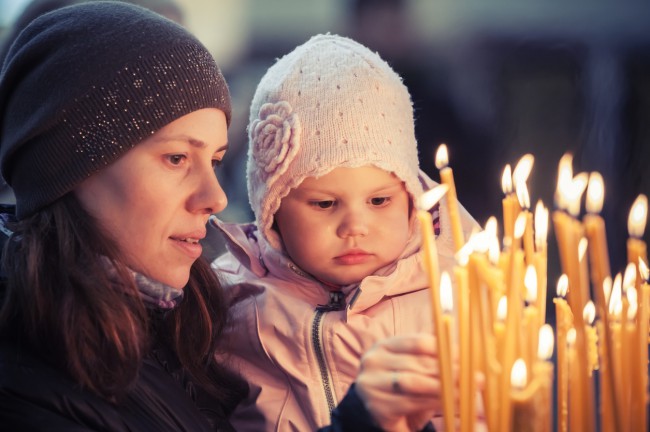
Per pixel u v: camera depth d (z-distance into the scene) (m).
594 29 5.19
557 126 4.63
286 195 1.87
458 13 5.28
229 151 4.10
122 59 1.53
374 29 5.07
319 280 1.97
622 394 1.11
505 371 1.04
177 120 1.55
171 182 1.57
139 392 1.55
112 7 1.60
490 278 1.07
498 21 5.25
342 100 1.84
